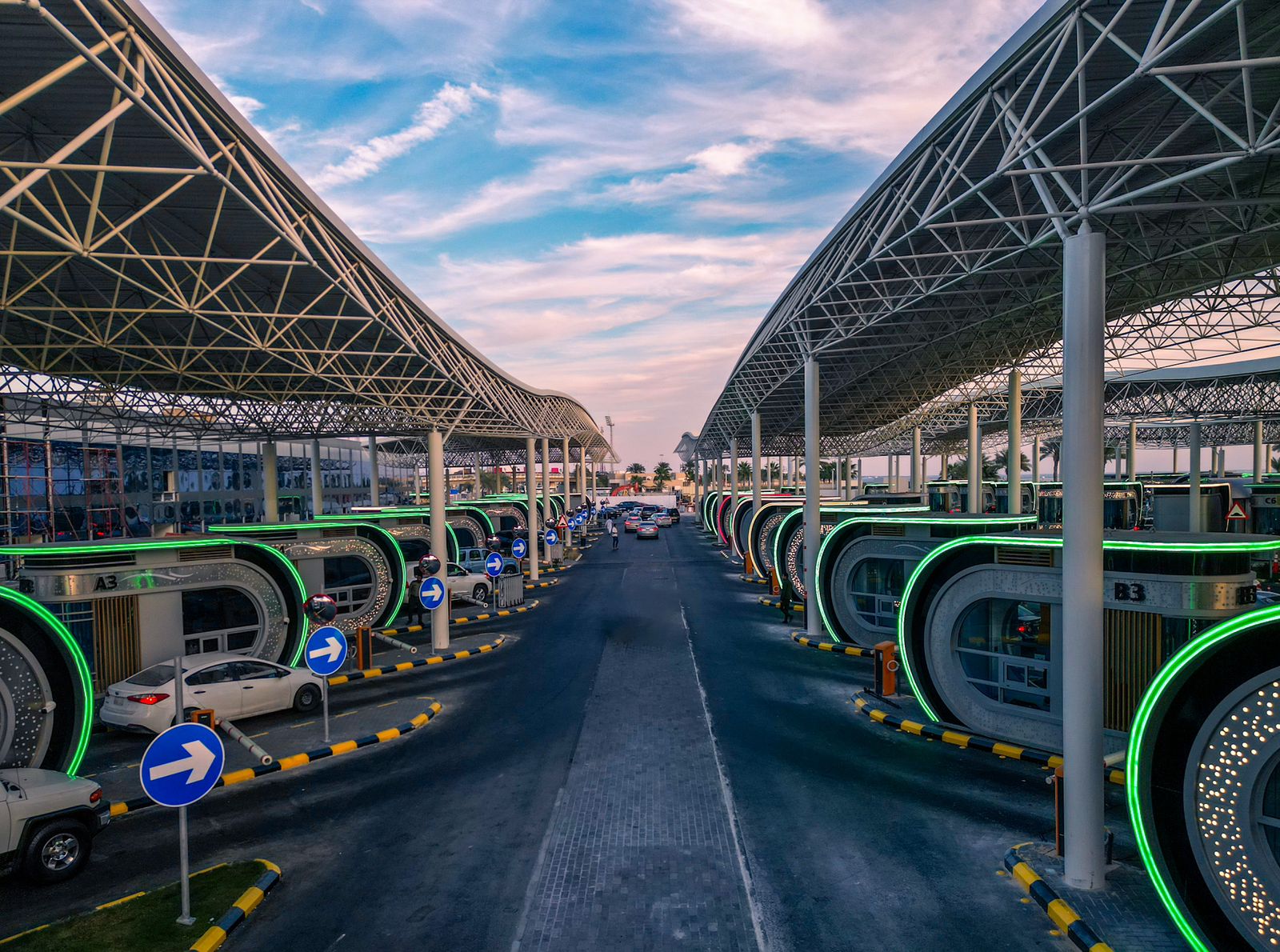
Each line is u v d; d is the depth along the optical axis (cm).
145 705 1153
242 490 3981
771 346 2841
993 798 947
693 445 7344
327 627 1178
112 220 1240
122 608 1348
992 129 1044
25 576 1305
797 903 715
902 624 1216
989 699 1147
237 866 786
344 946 657
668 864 792
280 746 1158
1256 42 959
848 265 1622
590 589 2842
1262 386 4288
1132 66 1016
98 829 808
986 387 3931
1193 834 600
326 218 1169
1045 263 1792
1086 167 821
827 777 1019
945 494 4025
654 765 1066
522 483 10775
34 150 983
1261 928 568
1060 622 1060
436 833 873
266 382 2152
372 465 4188
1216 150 1281
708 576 3170
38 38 762
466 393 2008
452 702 1404
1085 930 649
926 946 647
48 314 1658
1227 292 2008
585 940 661
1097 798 727
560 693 1442
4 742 894
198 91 844
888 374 3444
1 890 752
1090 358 784
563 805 941
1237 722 581
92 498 2938
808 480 1962
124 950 637
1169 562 940
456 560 2517
